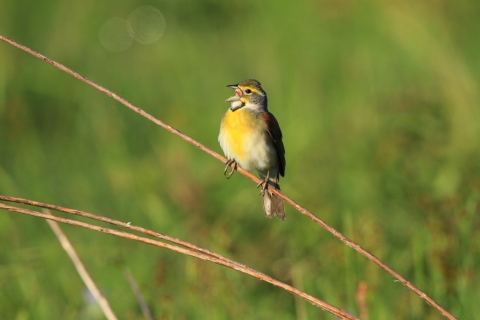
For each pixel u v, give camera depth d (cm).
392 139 1325
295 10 2069
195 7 2181
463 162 1254
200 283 1002
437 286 971
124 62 1970
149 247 1156
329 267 1065
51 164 1454
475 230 1067
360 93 1645
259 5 2138
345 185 1275
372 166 1296
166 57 1955
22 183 1357
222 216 1254
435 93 1498
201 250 649
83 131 1575
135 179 1355
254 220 1259
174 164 1379
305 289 1040
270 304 1054
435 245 997
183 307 1016
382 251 1052
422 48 1700
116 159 1430
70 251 845
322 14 2020
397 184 1234
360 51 1844
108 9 2211
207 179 1353
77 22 2069
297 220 1219
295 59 1858
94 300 1009
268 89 1708
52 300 1062
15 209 642
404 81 1645
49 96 1727
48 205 645
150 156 1493
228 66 1856
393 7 1853
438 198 1150
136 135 1577
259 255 1156
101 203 1310
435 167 1259
